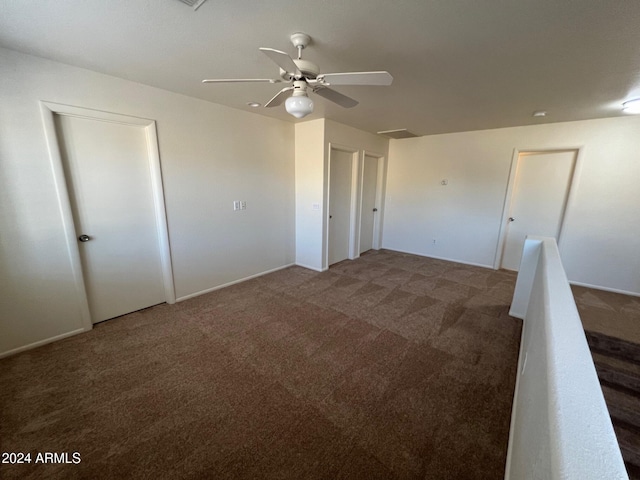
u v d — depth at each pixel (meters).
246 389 1.84
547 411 0.64
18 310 2.15
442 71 2.12
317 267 4.27
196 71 2.24
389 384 1.90
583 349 0.85
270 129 3.78
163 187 2.82
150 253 2.90
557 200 3.93
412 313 2.92
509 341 2.42
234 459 1.38
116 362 2.09
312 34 1.65
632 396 1.97
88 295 2.53
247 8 1.41
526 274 2.78
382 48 1.79
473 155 4.43
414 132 4.55
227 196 3.42
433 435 1.52
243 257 3.75
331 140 3.93
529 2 1.32
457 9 1.39
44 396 1.75
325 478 1.29
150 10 1.44
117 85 2.40
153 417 1.61
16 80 1.96
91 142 2.39
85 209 2.43
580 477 0.46
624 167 3.35
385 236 5.68
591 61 1.89
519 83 2.33
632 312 2.96
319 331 2.55
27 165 2.07
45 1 1.36
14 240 2.08
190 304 3.06
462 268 4.47
